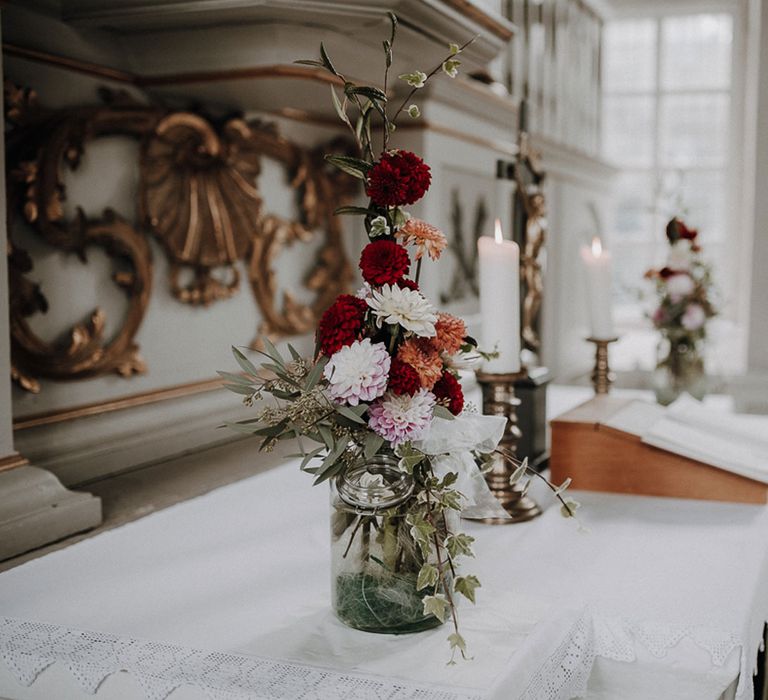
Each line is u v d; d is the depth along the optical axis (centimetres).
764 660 120
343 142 284
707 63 544
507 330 129
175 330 226
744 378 361
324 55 87
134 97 208
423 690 75
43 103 186
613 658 95
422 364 86
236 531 126
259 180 252
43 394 189
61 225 188
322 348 88
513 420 131
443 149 280
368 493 86
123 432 208
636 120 559
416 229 88
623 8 544
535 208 158
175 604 97
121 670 80
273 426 88
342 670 79
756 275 374
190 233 223
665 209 556
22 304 180
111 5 181
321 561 112
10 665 83
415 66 210
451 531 90
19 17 177
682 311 249
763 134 372
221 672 79
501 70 364
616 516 132
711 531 125
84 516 163
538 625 89
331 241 284
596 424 143
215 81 197
